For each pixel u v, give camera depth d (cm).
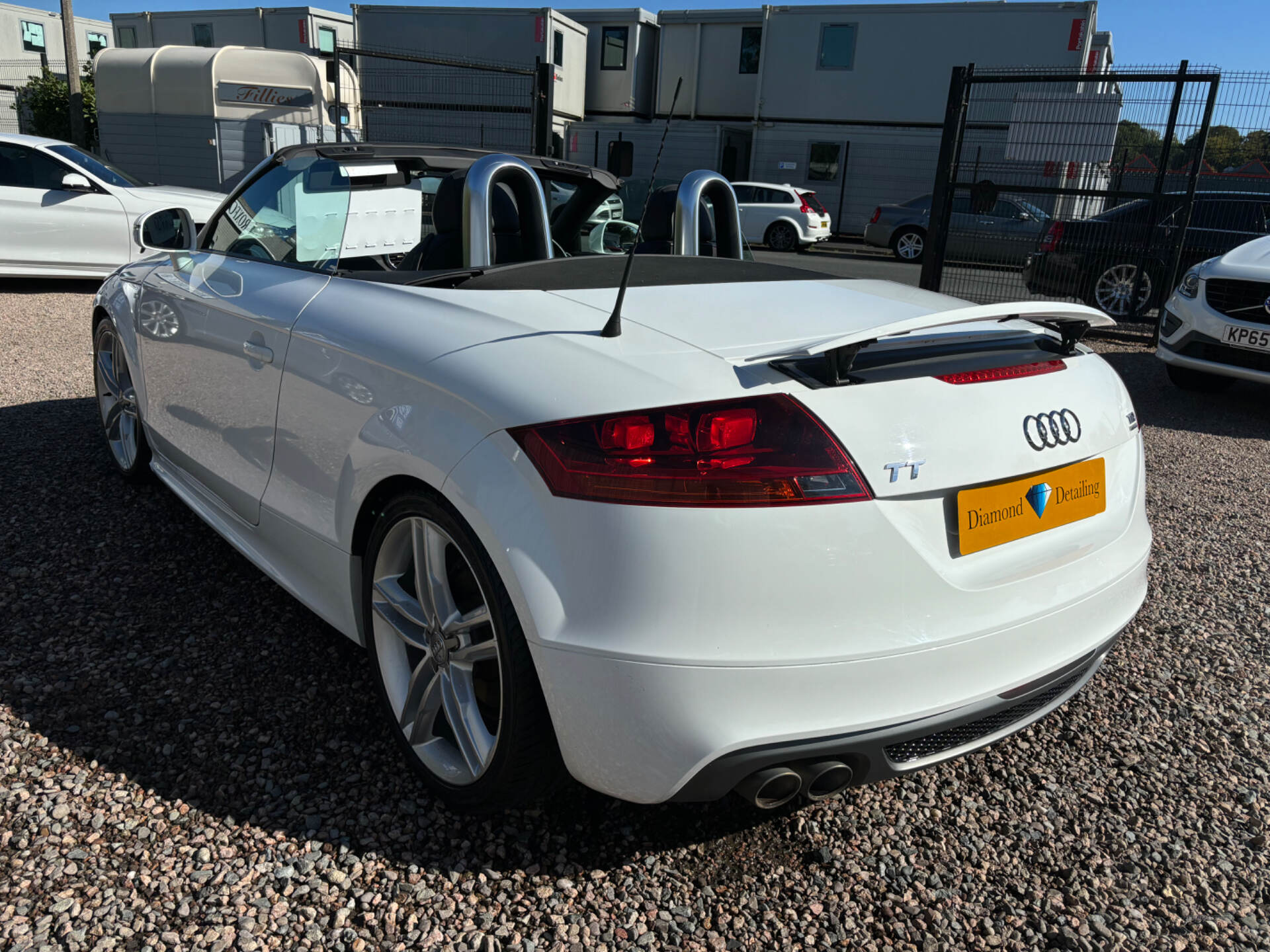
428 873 180
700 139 2478
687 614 150
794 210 1967
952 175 959
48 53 3422
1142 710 254
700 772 154
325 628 269
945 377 174
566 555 155
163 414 311
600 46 2698
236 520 272
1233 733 245
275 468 235
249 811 193
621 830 195
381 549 199
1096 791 219
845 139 2358
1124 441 209
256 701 231
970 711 169
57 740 211
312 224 259
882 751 164
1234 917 182
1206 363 662
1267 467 516
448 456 171
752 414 153
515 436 162
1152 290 937
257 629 266
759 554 150
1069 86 909
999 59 2206
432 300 205
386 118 2462
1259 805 216
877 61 2295
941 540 168
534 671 166
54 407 484
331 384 208
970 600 168
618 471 152
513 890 177
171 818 189
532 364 170
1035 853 197
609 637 152
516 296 203
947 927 176
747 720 153
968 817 207
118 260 912
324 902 171
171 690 234
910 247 1898
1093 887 188
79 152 937
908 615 161
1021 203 1190
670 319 187
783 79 2389
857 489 156
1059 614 181
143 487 372
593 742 159
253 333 243
